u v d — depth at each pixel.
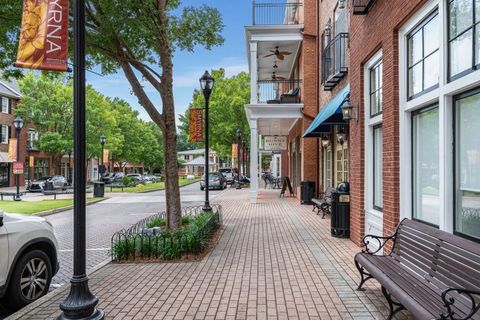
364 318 4.44
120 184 42.44
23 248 5.33
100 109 41.94
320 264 6.86
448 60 4.95
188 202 20.95
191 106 46.12
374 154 8.02
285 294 5.30
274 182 34.09
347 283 5.73
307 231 10.36
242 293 5.38
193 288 5.65
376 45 7.16
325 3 15.95
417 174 6.11
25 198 26.22
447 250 3.96
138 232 8.89
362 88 8.23
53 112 38.94
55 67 4.17
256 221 12.34
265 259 7.29
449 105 4.95
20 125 23.75
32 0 4.19
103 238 10.99
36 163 46.16
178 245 7.49
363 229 8.20
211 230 9.90
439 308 3.41
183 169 93.94
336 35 13.58
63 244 10.13
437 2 5.11
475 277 3.45
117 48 8.98
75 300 3.93
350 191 9.09
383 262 4.99
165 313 4.71
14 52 9.09
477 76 4.23
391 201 6.43
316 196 17.64
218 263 7.05
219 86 41.00
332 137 14.59
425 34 5.65
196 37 9.84
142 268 6.80
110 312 4.76
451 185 4.92
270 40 17.70
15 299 5.22
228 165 80.25
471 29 4.46
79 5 4.05
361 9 7.62
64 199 24.45
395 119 6.34
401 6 5.96
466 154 4.70
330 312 4.63
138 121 65.50
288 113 17.61
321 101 16.67
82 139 4.01
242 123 40.47
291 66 23.33
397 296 3.83
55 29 4.17
